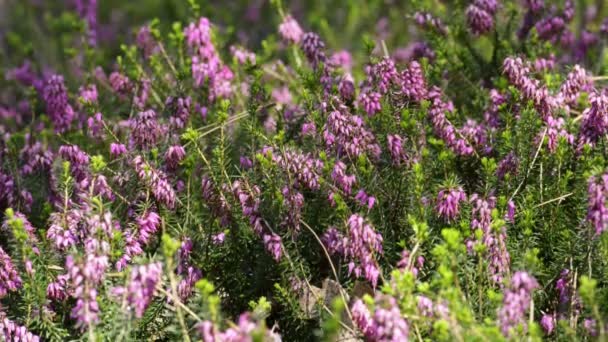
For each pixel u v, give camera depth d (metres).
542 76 1.54
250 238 1.39
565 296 1.32
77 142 1.55
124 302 1.24
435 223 1.36
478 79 1.63
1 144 1.58
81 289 1.25
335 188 1.36
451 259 1.23
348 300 1.33
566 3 1.64
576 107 1.47
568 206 1.41
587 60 1.67
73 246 1.27
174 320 1.28
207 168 1.40
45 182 1.51
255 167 1.41
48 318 1.33
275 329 1.39
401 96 1.42
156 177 1.35
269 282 1.39
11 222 1.30
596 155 1.41
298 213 1.36
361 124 1.39
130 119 1.51
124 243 1.32
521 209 1.39
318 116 1.41
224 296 1.40
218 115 1.41
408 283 1.20
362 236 1.29
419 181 1.34
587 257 1.31
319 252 1.42
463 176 1.47
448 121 1.45
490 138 1.47
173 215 1.41
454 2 1.66
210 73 1.58
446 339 1.19
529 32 1.65
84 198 1.32
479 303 1.28
